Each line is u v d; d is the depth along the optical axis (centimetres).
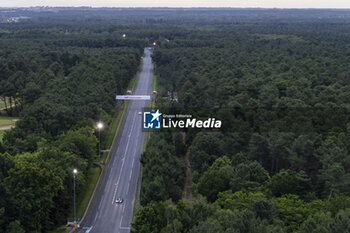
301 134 10731
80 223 9194
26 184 8144
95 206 10056
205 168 10875
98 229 8962
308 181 9412
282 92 16088
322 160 9700
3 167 8550
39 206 7844
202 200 7981
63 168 9381
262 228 6400
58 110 12950
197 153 11362
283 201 8056
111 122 16038
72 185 9412
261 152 11081
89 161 11662
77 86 17262
